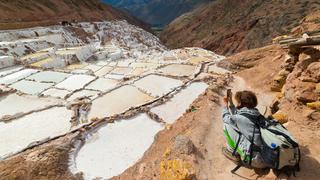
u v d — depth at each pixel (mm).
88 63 26156
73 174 8305
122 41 54031
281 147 4016
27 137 11266
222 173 4656
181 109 13586
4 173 8070
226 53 59969
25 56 25969
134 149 9797
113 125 11586
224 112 5051
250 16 62094
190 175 4484
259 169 4434
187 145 5258
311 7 51812
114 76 20688
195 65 22391
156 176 5289
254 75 14250
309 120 5680
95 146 10000
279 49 16609
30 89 17594
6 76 20438
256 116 4445
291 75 7078
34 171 8180
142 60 26047
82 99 15336
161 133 8625
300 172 4191
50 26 43312
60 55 26016
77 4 70000
